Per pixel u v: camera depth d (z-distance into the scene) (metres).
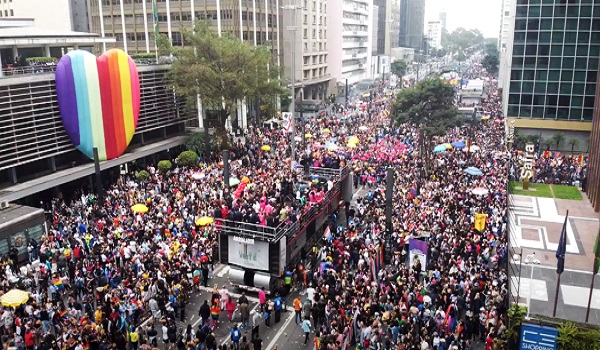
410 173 43.97
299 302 25.41
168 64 55.75
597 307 26.38
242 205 30.52
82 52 43.66
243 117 76.06
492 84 142.75
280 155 50.88
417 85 62.44
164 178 44.31
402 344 21.11
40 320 22.81
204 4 78.69
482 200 37.25
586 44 65.44
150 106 53.19
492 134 65.31
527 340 18.86
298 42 97.75
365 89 125.31
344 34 122.31
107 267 26.77
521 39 67.62
